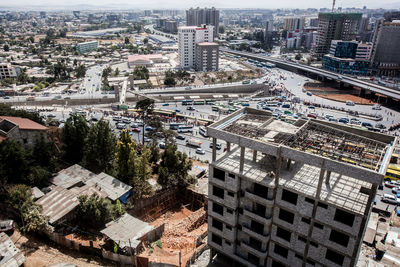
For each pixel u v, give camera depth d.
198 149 129.00
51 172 88.62
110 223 69.06
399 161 118.56
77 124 99.31
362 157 50.06
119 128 156.75
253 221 56.91
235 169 55.50
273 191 52.19
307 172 55.38
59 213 67.25
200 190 90.06
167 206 86.69
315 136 56.59
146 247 66.00
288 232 53.69
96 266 57.56
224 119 61.31
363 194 49.19
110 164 97.56
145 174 87.25
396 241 71.75
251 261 59.66
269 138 55.12
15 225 65.94
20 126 90.69
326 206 47.59
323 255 50.59
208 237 64.06
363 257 65.81
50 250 60.44
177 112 188.38
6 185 74.00
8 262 53.31
